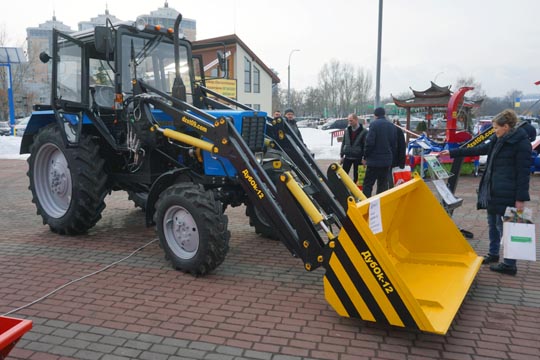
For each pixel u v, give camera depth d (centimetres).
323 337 333
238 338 331
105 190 575
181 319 360
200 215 430
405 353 312
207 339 329
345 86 5975
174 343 324
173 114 473
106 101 555
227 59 642
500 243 493
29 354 309
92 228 633
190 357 305
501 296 407
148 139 495
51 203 605
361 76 6025
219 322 355
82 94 546
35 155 596
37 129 633
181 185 454
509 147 450
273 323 354
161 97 519
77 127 543
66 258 504
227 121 431
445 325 319
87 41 539
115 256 511
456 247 434
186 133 495
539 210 755
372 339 331
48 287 422
